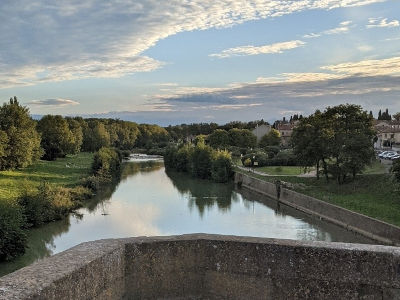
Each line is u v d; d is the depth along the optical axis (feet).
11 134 228.02
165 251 26.76
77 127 428.97
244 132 430.20
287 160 296.71
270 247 26.03
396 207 136.36
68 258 22.62
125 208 166.40
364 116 192.95
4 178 197.26
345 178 192.24
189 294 27.22
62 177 232.53
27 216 129.08
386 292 24.34
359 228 125.59
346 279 24.90
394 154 264.93
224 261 26.84
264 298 26.21
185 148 325.62
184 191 218.79
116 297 24.86
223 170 259.60
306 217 153.58
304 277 25.54
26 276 19.75
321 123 196.75
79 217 148.56
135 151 607.37
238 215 155.74
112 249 24.62
